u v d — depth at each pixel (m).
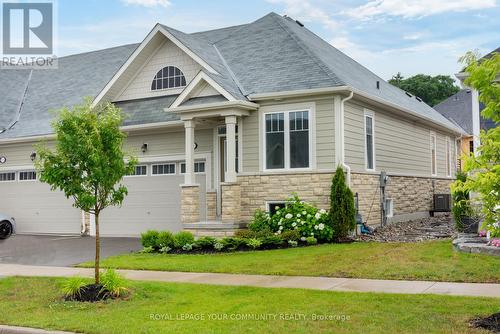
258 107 17.22
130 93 20.88
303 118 16.69
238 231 16.06
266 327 7.01
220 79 17.44
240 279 10.73
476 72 6.87
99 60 26.14
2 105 24.92
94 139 9.28
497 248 11.48
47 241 19.30
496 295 8.48
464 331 6.52
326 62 18.22
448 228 18.34
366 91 18.05
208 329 7.01
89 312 8.35
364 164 17.89
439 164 26.30
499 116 6.91
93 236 21.03
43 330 7.40
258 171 17.16
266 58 18.91
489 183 6.69
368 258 12.00
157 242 15.18
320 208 16.17
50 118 22.80
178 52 19.75
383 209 19.06
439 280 9.87
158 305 8.60
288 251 13.90
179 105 17.53
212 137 18.69
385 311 7.61
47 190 22.72
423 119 22.69
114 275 9.52
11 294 9.98
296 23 23.30
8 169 23.33
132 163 9.93
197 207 17.45
